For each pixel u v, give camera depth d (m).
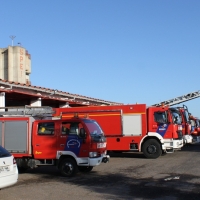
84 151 12.38
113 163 16.48
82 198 8.80
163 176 12.09
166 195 8.98
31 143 13.20
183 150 23.55
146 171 13.46
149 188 9.95
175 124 18.84
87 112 19.47
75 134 12.59
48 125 13.05
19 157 13.29
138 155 20.73
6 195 9.28
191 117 26.09
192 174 12.41
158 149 18.62
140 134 18.86
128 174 12.79
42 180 11.87
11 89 18.02
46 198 8.86
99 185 10.62
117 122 19.11
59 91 22.64
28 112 13.54
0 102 17.73
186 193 9.17
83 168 13.62
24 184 11.03
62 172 12.62
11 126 13.34
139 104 18.98
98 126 13.46
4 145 13.34
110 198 8.76
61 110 19.73
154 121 18.84
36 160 13.10
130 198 8.70
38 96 20.77
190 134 24.50
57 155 12.70
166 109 18.80
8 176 9.05
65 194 9.34
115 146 19.11
